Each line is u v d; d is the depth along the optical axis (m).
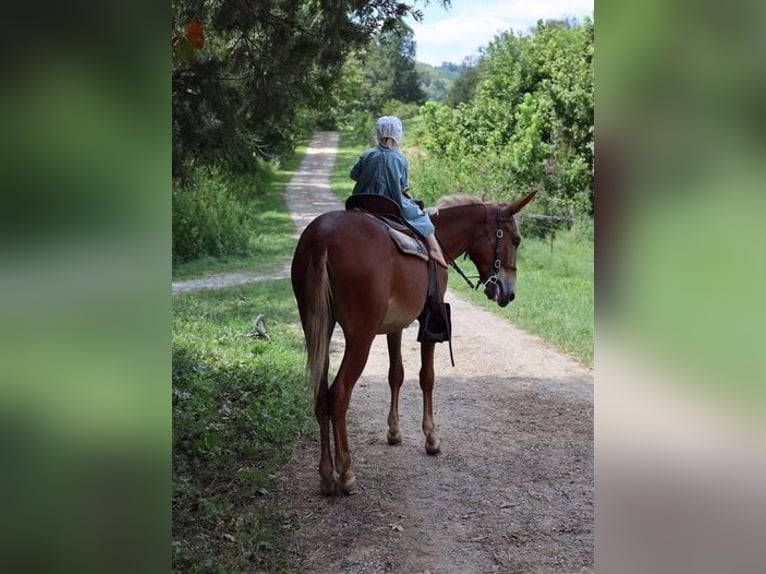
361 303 3.81
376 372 6.90
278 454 4.49
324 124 56.69
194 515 3.52
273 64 5.57
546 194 14.73
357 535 3.55
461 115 20.73
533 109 16.05
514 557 3.36
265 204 23.12
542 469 4.45
